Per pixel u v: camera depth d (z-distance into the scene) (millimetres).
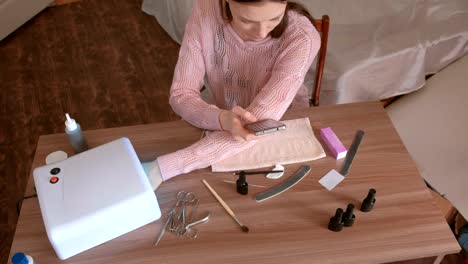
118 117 2145
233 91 1219
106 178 878
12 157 1961
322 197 945
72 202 843
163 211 934
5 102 2236
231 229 894
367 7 1845
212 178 998
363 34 1705
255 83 1160
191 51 1117
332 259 838
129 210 853
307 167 1005
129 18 2801
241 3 843
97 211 829
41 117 2152
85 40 2635
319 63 1355
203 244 871
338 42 1661
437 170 1411
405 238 866
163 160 998
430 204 927
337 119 1125
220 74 1188
